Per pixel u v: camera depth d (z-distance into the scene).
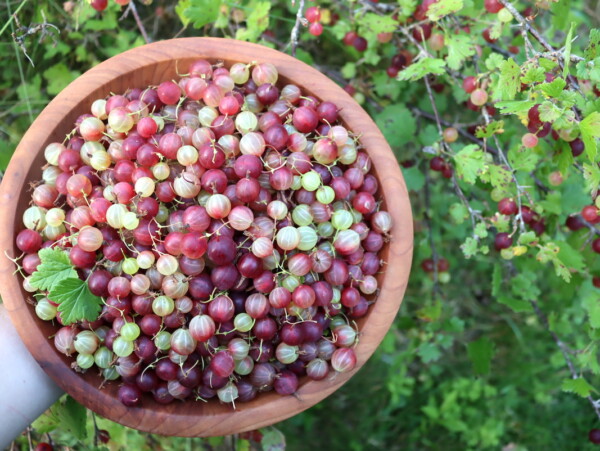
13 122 0.66
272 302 0.43
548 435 0.77
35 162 0.45
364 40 0.62
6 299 0.43
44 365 0.43
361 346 0.45
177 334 0.42
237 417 0.44
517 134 0.67
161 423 0.44
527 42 0.46
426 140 0.60
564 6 0.54
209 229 0.43
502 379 0.78
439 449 0.77
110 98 0.45
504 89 0.45
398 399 0.77
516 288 0.59
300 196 0.44
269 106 0.47
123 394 0.43
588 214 0.53
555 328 0.66
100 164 0.44
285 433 0.76
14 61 0.65
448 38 0.52
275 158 0.44
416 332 0.74
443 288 0.78
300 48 0.67
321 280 0.45
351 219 0.44
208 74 0.46
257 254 0.42
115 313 0.43
